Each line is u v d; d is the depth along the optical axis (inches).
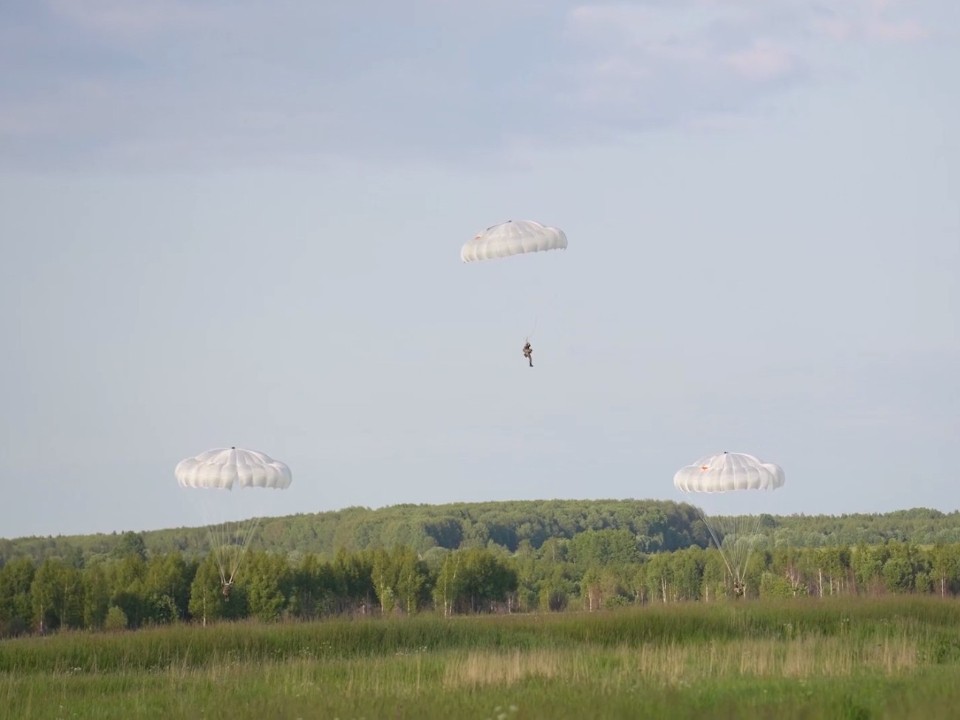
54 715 3378.4
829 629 5152.6
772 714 2603.3
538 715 2714.1
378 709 3004.4
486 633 5226.4
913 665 3759.8
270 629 5221.5
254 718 3026.6
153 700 3555.6
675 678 3486.7
